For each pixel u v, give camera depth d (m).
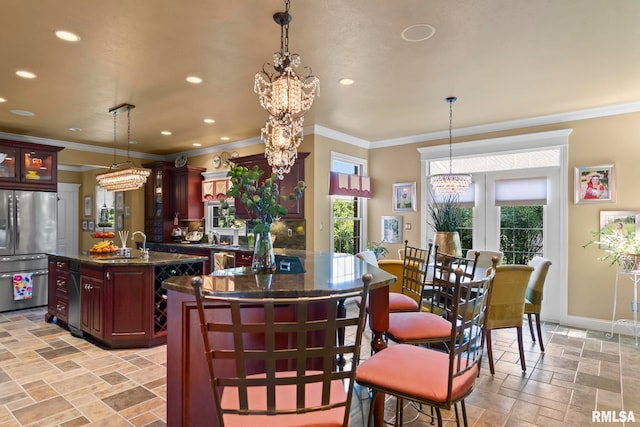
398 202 6.11
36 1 2.24
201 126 5.34
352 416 2.45
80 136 6.01
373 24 2.53
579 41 2.77
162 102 4.22
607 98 4.09
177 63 3.17
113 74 3.41
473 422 2.39
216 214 6.95
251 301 1.07
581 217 4.59
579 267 4.59
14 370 3.20
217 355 1.10
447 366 1.62
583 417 2.45
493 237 5.24
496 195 5.23
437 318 2.36
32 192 5.53
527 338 4.13
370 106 4.38
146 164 7.43
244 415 1.17
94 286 3.88
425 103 4.25
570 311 4.65
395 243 6.12
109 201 8.41
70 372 3.15
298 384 1.12
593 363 3.37
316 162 5.42
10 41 2.76
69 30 2.60
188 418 1.84
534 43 2.81
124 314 3.73
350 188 5.85
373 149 6.43
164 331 3.92
